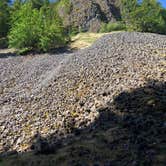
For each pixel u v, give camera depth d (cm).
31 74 3088
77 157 1360
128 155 1302
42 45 4275
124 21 7419
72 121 1714
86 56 2975
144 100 1700
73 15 8388
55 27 4466
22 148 1574
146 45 2981
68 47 4472
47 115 1862
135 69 2261
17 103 2212
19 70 3331
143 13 6500
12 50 4612
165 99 1666
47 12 4862
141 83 1947
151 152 1288
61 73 2605
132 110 1642
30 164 1388
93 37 5266
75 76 2414
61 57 3684
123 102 1750
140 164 1230
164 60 2428
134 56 2617
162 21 6550
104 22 8388
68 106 1919
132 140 1398
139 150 1320
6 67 3525
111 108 1725
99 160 1312
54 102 2039
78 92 2094
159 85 1878
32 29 4403
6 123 1886
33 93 2342
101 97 1909
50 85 2388
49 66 3266
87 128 1620
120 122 1573
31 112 1969
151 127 1452
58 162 1358
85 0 8625
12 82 2955
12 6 5825
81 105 1888
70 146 1473
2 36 5494
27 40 4391
